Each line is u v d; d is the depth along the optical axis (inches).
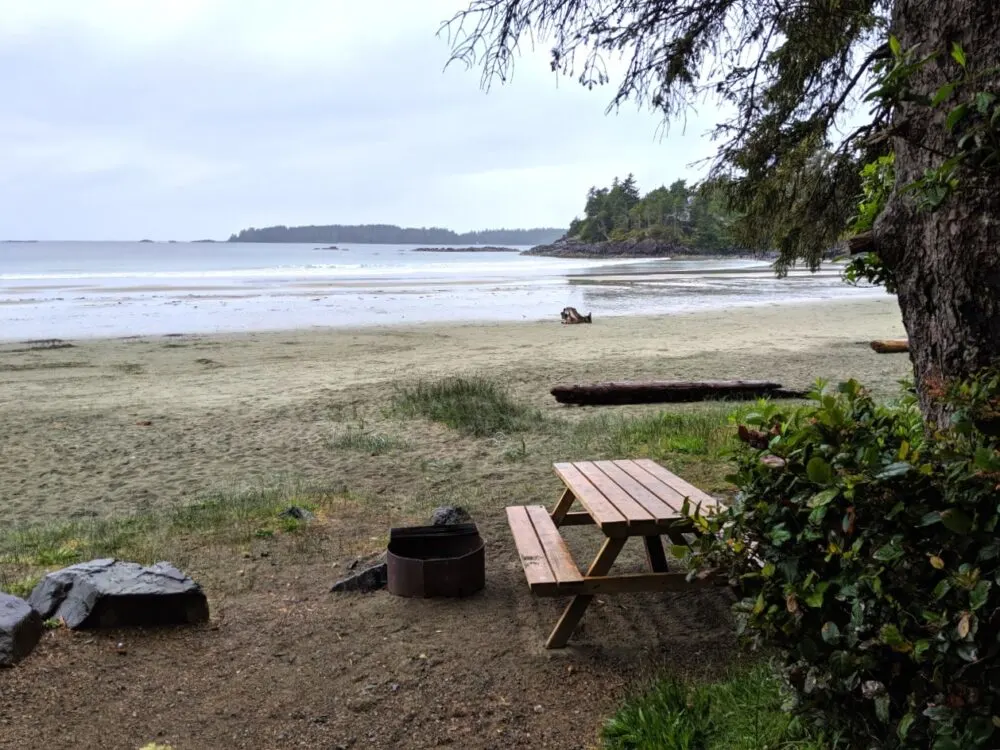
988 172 80.9
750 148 310.3
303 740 117.3
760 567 95.0
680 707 116.6
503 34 206.5
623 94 252.4
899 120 103.3
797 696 94.4
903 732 76.1
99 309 1216.2
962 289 94.6
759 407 99.6
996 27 90.1
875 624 80.1
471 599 169.0
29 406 450.6
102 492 279.6
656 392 438.0
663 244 5467.5
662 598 166.4
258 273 2684.5
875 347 617.3
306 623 157.2
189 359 663.8
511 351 695.7
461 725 121.0
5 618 137.8
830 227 309.3
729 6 240.1
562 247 6737.2
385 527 223.1
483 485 267.4
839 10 242.7
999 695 71.8
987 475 71.1
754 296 1507.1
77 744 113.9
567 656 141.4
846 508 82.0
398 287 1825.8
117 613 149.1
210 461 321.4
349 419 398.0
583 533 214.7
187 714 123.5
